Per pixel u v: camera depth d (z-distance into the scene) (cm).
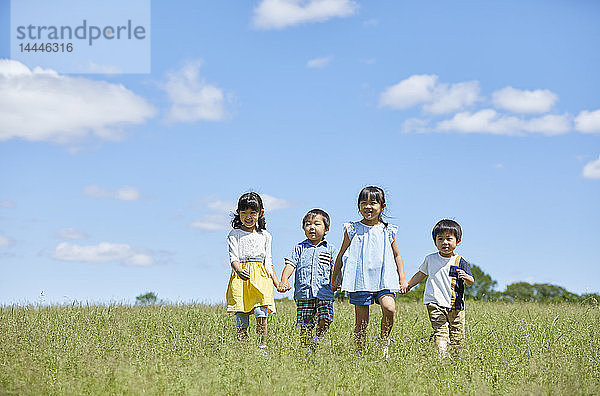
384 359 693
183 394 579
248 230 887
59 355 696
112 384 593
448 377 648
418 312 1249
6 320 977
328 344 744
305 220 911
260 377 605
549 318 1080
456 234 862
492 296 2191
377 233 859
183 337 818
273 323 1012
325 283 890
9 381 603
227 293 877
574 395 589
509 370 672
